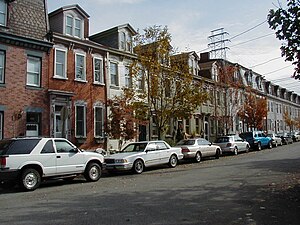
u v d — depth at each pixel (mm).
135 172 16625
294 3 7879
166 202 8953
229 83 35719
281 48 8422
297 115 69312
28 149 12406
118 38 25297
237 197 9445
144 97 22328
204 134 34875
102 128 23438
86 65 22922
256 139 31375
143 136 27406
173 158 19188
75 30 22562
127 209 8211
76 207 8602
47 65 20438
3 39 18375
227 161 21328
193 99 22484
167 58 22406
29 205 9125
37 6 20516
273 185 11266
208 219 7105
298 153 25562
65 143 13703
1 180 11656
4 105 18188
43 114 19891
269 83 55250
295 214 7391
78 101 22125
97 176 14586
